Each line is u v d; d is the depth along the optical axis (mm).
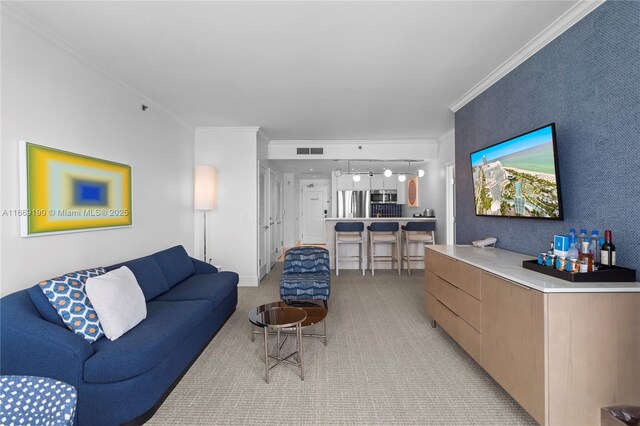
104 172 2846
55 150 2307
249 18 2141
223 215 5020
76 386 1701
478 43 2479
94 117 2766
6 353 1729
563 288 1561
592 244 1873
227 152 5000
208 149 5000
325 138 5836
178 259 3600
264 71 2975
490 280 2070
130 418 1754
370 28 2270
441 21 2186
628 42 1723
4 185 1970
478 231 3414
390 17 2139
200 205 4660
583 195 2037
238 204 5016
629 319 1581
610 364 1576
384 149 6109
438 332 3131
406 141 6051
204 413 1915
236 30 2285
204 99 3711
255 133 4977
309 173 9281
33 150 2123
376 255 6391
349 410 1938
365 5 2010
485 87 3213
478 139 3385
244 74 3039
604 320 1570
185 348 2342
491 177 2895
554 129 2086
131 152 3312
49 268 2293
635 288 1571
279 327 2252
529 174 2365
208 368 2449
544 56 2389
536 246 2514
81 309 1952
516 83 2738
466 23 2211
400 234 5887
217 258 5039
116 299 2072
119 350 1803
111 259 2980
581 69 2043
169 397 2076
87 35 2328
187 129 4723
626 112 1742
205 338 2779
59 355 1695
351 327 3270
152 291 2850
